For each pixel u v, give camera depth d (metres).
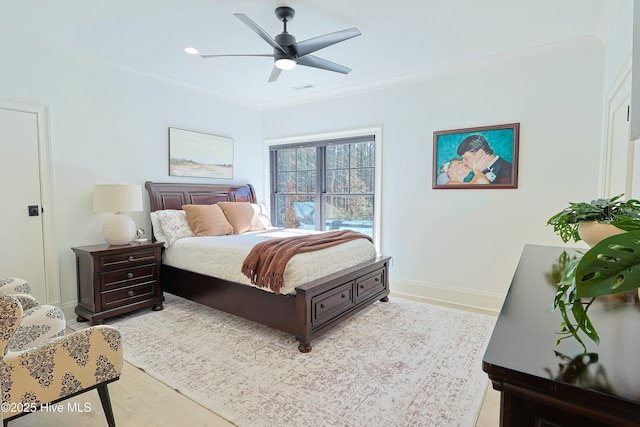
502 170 3.56
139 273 3.44
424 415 1.88
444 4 2.51
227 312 3.17
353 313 3.17
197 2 2.49
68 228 3.40
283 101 5.16
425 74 3.94
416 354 2.57
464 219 3.81
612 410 0.57
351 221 4.78
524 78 3.43
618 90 2.60
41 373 1.48
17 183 3.07
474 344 2.73
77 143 3.45
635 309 0.98
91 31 2.95
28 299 2.01
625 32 2.36
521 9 2.58
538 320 0.92
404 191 4.20
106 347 1.66
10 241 3.04
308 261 2.81
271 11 2.62
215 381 2.22
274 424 1.82
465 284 3.83
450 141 3.85
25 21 2.78
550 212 3.36
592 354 0.71
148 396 2.07
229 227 4.17
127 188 3.37
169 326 3.14
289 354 2.58
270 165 5.53
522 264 1.68
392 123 4.25
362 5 2.53
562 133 3.27
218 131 4.88
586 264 0.64
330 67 3.10
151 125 4.09
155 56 3.51
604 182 2.95
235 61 3.63
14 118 3.04
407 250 4.21
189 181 4.50
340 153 4.85
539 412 0.64
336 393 2.08
